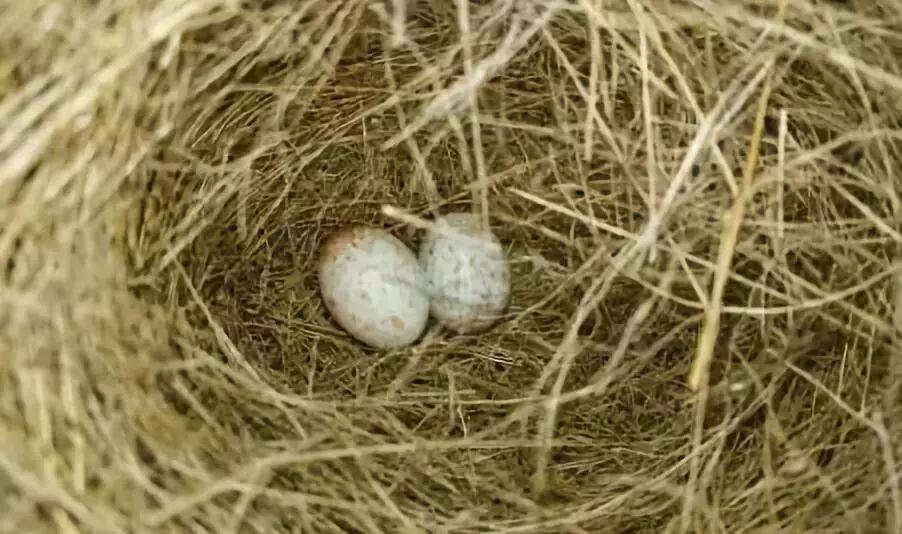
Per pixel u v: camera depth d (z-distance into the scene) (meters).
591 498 0.16
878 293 0.16
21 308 0.14
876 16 0.15
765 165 0.16
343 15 0.16
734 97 0.16
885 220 0.15
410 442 0.16
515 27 0.15
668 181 0.16
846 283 0.16
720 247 0.15
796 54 0.15
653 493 0.16
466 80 0.15
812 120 0.16
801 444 0.16
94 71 0.14
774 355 0.16
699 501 0.15
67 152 0.14
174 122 0.15
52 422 0.14
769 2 0.15
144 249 0.16
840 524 0.15
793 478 0.15
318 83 0.16
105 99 0.14
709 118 0.15
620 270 0.16
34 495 0.13
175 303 0.16
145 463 0.14
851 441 0.15
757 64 0.16
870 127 0.15
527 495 0.16
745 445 0.16
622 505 0.16
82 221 0.14
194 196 0.16
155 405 0.15
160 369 0.15
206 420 0.15
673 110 0.16
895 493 0.14
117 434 0.14
